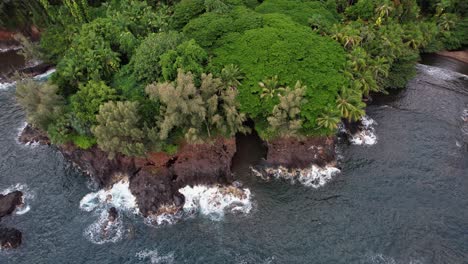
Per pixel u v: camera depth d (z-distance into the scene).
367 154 74.88
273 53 70.56
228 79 68.56
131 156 67.94
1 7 104.81
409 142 77.56
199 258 58.50
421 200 66.00
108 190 68.94
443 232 60.84
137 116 63.12
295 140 71.06
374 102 88.56
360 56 77.38
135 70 68.44
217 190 68.12
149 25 83.31
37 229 63.38
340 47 78.44
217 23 77.44
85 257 59.03
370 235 60.75
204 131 68.50
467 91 92.44
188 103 61.03
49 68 103.44
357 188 68.31
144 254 59.22
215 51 74.94
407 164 72.62
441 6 103.88
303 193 67.88
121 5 91.31
